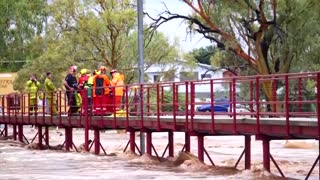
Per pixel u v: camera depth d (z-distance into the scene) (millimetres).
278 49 45375
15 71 74000
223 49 47562
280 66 45250
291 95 23281
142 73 27797
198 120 21703
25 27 72875
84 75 31266
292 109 23391
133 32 55406
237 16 45375
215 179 20688
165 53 56938
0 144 40062
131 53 54906
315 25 43125
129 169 24281
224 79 20031
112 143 41781
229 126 20141
